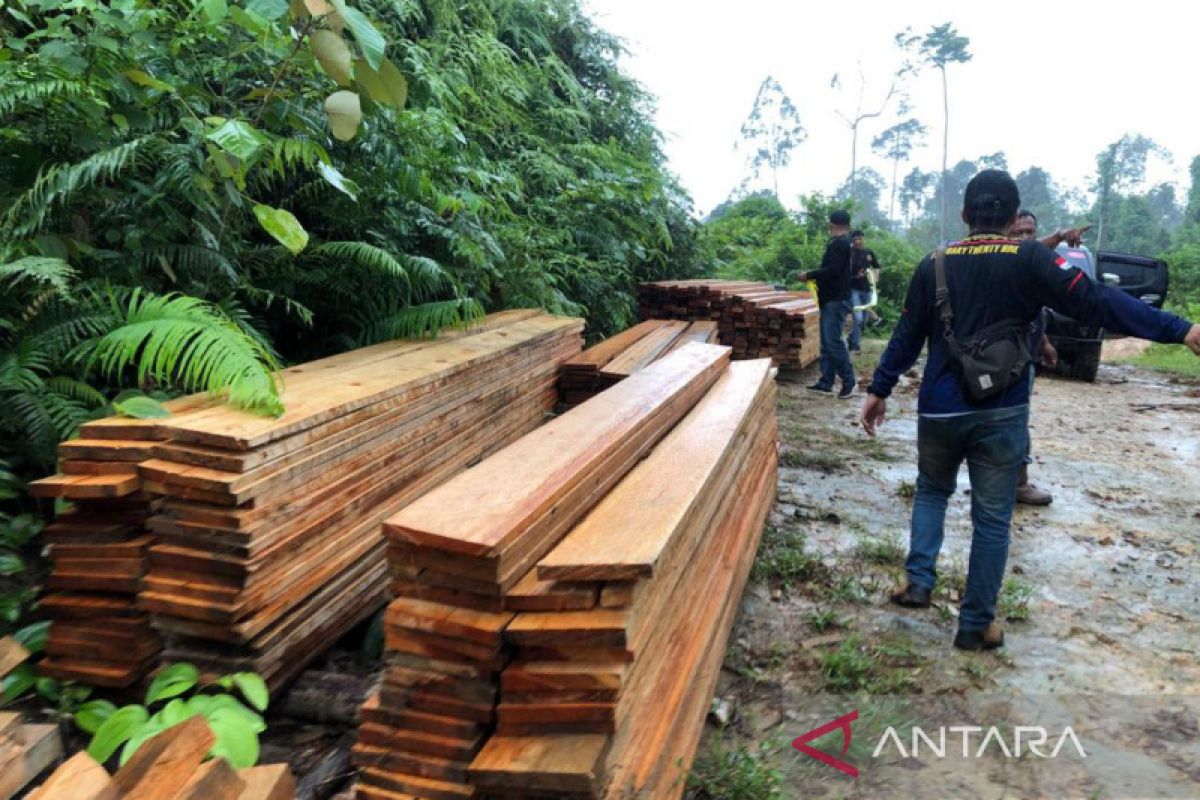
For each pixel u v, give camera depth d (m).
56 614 2.41
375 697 1.81
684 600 2.32
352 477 2.77
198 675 2.31
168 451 2.25
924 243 57.50
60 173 3.11
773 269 17.55
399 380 3.18
